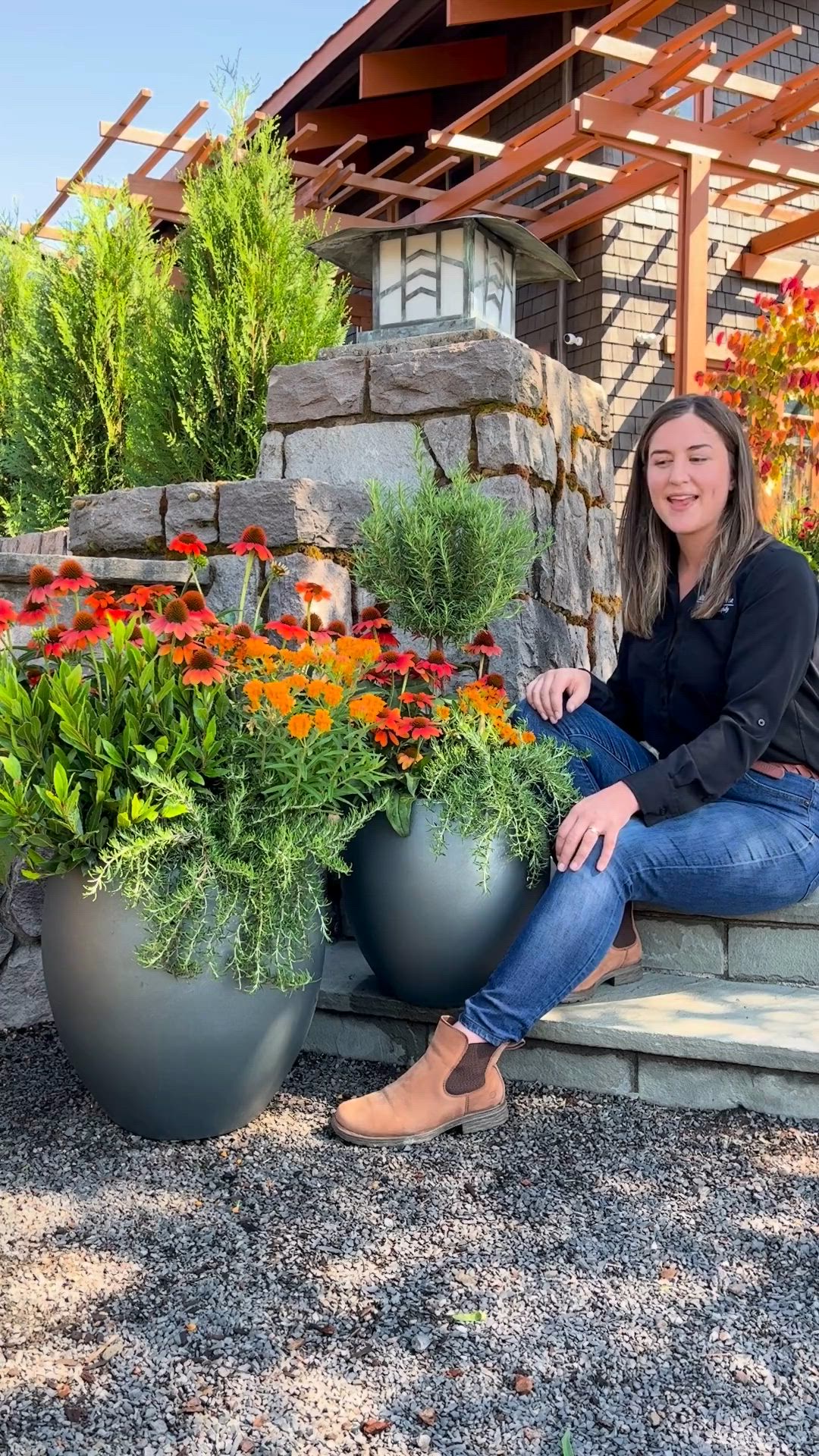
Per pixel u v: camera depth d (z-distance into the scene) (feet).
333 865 6.06
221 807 5.88
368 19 22.03
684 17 22.21
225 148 13.69
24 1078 7.12
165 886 5.65
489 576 7.38
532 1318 4.62
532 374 9.60
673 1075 6.62
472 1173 5.85
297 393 10.18
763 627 6.50
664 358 22.98
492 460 9.19
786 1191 5.59
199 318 12.57
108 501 9.89
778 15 23.31
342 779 6.20
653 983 7.45
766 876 6.56
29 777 5.66
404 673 6.93
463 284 9.84
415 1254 5.10
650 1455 3.85
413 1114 6.15
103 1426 4.01
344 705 6.56
